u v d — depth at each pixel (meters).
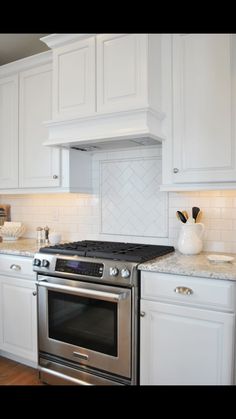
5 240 2.76
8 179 2.67
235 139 1.71
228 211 2.03
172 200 2.22
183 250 1.94
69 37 2.04
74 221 2.68
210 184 1.80
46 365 2.02
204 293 1.50
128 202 2.40
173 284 1.57
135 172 2.37
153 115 1.83
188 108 1.84
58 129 2.12
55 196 2.79
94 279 1.76
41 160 2.45
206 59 1.78
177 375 1.59
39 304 2.04
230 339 1.44
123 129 1.85
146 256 1.75
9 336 2.30
